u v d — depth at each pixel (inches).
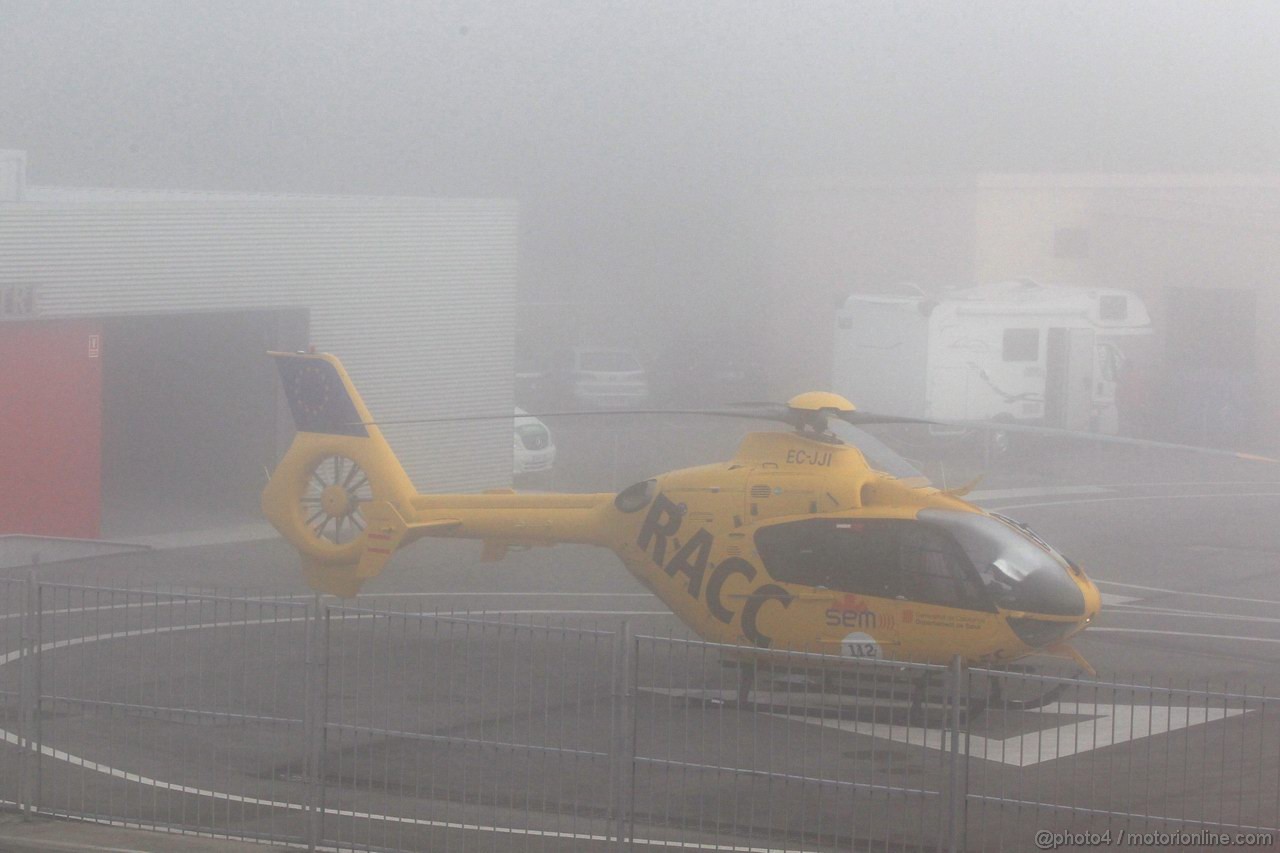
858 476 586.6
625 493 636.7
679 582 609.6
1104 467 1433.3
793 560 580.4
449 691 575.8
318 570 729.6
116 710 419.2
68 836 392.2
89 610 735.7
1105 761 487.5
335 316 1098.7
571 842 394.6
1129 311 1574.8
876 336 1514.5
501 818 420.2
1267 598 837.8
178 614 734.5
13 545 911.0
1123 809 434.6
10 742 480.4
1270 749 505.0
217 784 457.4
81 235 956.6
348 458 715.4
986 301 1501.0
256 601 406.6
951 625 551.2
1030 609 545.0
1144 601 827.4
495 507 676.1
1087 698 577.9
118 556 942.4
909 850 392.5
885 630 562.3
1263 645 715.4
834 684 547.8
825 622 572.4
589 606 799.1
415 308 1143.0
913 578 559.5
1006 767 476.1
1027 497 1242.6
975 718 540.1
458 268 1168.8
